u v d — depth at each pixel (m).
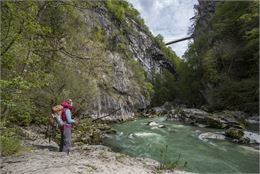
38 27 10.79
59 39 14.98
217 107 41.84
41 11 12.29
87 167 7.41
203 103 59.09
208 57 50.12
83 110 19.19
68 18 16.05
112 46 37.75
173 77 85.69
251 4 43.22
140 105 52.06
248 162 13.37
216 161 13.57
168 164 10.66
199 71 61.59
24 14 10.04
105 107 34.31
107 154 10.60
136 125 30.59
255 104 34.03
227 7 52.44
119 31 71.44
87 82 17.94
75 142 15.18
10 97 9.58
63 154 9.42
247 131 20.78
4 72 10.50
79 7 12.90
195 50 67.19
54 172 6.60
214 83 48.94
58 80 15.55
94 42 18.17
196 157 14.41
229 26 47.22
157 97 73.38
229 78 43.66
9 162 7.76
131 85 47.06
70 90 16.61
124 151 15.70
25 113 12.50
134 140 19.61
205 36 64.25
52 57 14.52
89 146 13.32
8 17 10.21
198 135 21.12
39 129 16.52
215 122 25.67
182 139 19.92
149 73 83.94
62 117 10.16
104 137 19.88
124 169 8.09
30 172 6.64
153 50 95.69
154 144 18.12
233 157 14.34
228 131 19.48
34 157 8.48
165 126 27.52
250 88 36.75
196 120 28.86
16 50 10.31
